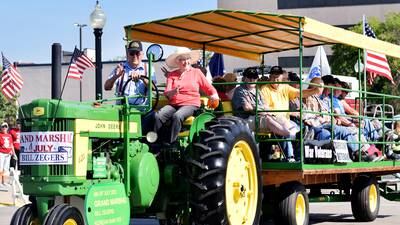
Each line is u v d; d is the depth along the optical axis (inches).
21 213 286.7
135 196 308.8
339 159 407.2
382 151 483.2
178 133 334.0
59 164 281.3
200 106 360.5
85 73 1510.8
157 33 411.5
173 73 351.3
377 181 488.4
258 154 351.9
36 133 284.5
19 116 289.9
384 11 2343.8
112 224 294.5
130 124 313.4
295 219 384.8
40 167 282.8
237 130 332.2
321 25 389.1
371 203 476.1
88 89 1512.1
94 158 295.3
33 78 1724.9
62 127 282.7
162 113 336.2
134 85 379.6
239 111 389.7
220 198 315.6
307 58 2158.0
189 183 320.5
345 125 465.4
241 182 339.6
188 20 377.4
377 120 494.6
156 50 335.3
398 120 503.5
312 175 414.9
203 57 452.1
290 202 382.3
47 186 281.4
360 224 459.2
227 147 321.4
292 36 425.7
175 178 331.3
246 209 346.3
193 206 319.0
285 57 2180.1
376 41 460.4
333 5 2374.5
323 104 452.1
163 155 333.4
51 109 283.4
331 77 474.3
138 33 401.1
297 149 381.7
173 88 343.0
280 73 405.7
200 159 317.1
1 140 747.4
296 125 392.5
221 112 391.9
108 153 305.0
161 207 333.4
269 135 383.2
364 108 510.9
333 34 402.3
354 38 430.0
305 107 427.2
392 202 648.4
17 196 638.5
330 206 594.9
